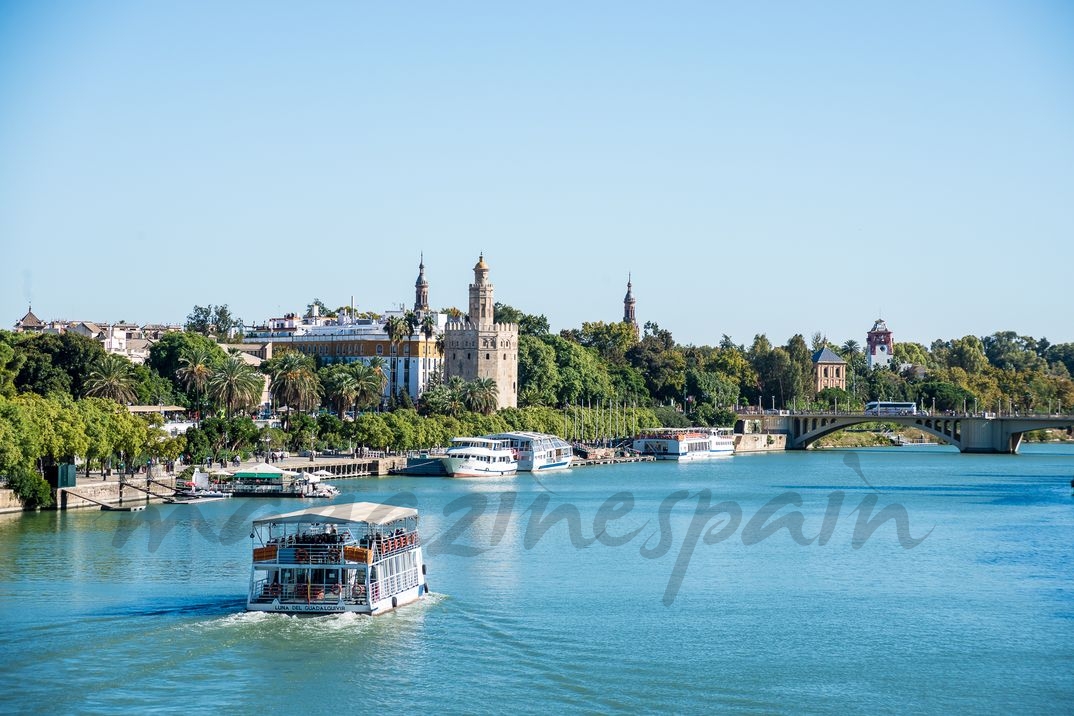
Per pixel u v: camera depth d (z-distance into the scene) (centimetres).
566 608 11906
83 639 10219
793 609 12181
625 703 9244
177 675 9506
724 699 9394
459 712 8950
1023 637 11194
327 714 8838
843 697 9506
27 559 13788
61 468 18562
